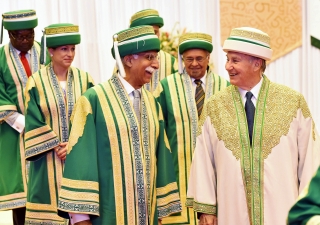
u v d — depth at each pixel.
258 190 3.54
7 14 5.16
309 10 7.55
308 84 7.61
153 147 3.60
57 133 4.64
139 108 3.59
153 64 3.54
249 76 3.62
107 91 3.54
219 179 3.62
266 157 3.54
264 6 7.51
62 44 4.62
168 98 4.77
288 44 7.57
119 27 7.39
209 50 4.77
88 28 7.36
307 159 3.56
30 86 4.64
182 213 4.74
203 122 3.71
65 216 3.52
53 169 4.62
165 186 3.66
